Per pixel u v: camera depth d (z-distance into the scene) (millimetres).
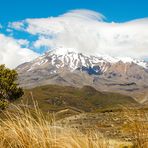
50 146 7230
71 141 7203
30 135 7465
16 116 7793
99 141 7492
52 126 7730
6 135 7578
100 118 32875
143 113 7758
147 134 7461
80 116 37125
